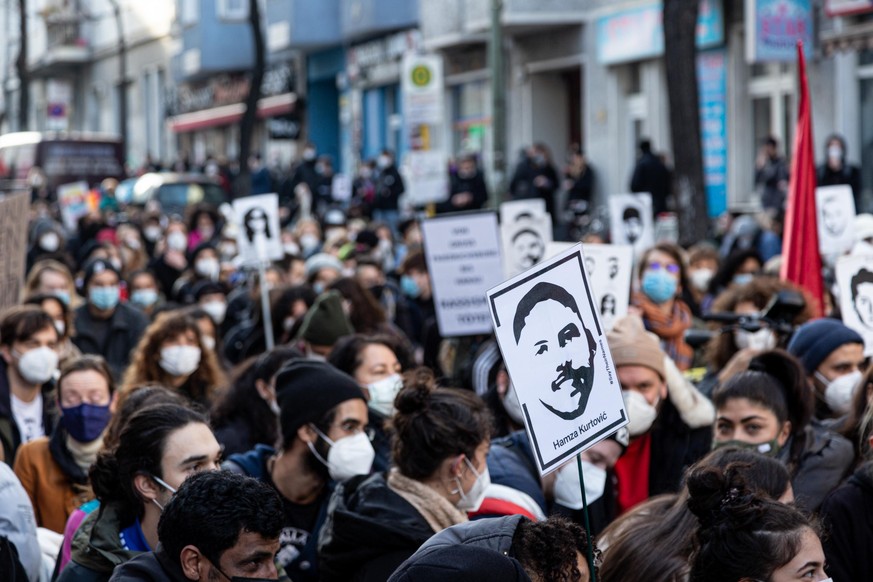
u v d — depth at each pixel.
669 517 4.87
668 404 6.79
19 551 5.38
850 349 7.04
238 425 7.26
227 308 12.99
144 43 61.53
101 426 6.87
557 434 4.27
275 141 47.31
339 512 5.15
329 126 46.19
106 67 66.50
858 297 8.12
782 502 4.39
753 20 22.34
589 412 4.34
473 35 33.72
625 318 6.64
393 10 38.81
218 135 54.69
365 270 13.06
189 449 4.80
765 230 17.25
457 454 5.18
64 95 70.62
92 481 4.94
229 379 7.69
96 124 68.81
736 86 25.56
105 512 4.93
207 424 4.92
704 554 4.09
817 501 5.86
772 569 3.98
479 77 35.06
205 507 4.05
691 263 12.52
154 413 4.85
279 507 4.11
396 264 19.19
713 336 8.34
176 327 8.74
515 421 7.05
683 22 17.75
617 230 12.97
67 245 21.19
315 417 5.81
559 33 31.30
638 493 6.66
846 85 22.41
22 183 45.44
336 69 44.34
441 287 10.62
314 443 5.84
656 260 9.30
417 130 27.98
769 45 22.45
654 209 23.77
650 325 9.27
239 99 50.69
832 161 20.36
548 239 10.54
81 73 69.81
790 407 5.97
